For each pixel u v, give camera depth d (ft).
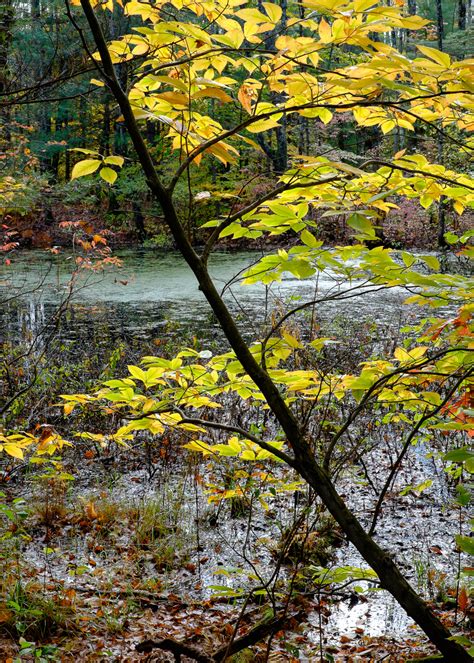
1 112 30.45
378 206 7.12
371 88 6.03
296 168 6.39
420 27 5.28
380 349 28.84
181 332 37.22
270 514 16.58
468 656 5.43
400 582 5.35
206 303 47.55
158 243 84.69
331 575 8.33
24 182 27.02
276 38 6.08
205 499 17.97
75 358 30.76
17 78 15.31
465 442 19.47
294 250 6.96
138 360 29.60
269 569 14.10
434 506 17.08
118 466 20.42
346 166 5.87
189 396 8.09
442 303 7.48
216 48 5.90
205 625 12.07
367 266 6.69
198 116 6.85
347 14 5.01
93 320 41.75
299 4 5.13
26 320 41.91
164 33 5.99
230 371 7.48
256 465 17.83
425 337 8.27
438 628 5.33
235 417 21.71
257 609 12.29
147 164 5.57
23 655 10.34
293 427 5.56
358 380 7.63
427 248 57.31
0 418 20.02
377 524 16.21
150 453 21.07
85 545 15.48
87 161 5.78
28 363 27.43
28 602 11.82
